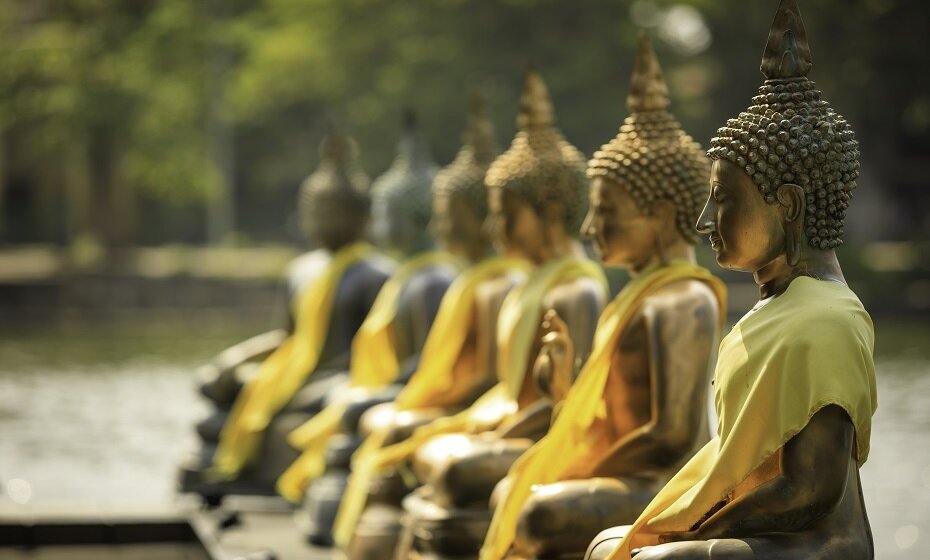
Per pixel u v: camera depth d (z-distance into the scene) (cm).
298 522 3409
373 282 3734
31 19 13250
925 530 3319
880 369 6106
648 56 2097
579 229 2495
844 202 1535
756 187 1527
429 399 2894
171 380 6688
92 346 8675
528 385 2455
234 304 11256
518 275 2856
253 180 16712
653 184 2047
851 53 10025
